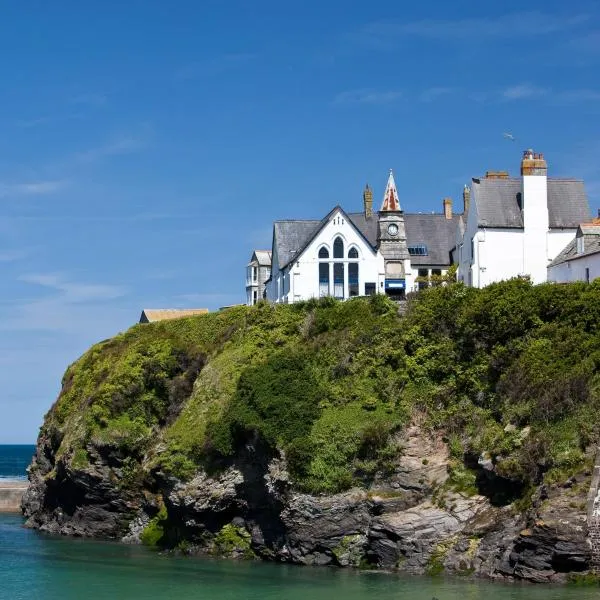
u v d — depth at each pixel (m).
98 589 55.75
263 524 66.62
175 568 62.69
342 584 54.94
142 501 79.38
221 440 68.19
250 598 52.03
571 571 51.38
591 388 56.56
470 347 65.94
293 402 66.44
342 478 62.28
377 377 67.50
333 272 91.50
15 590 55.94
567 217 83.69
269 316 78.94
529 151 83.81
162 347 85.00
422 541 57.91
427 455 62.28
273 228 99.88
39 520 90.31
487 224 82.62
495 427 60.16
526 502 54.72
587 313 62.91
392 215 93.81
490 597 48.59
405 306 72.56
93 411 83.00
